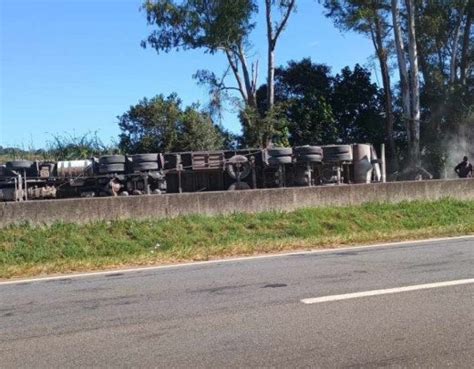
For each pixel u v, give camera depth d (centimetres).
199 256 1111
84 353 542
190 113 3114
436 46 3800
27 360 528
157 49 3412
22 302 761
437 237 1312
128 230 1312
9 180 1711
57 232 1259
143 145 3017
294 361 504
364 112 4050
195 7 3309
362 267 938
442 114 3447
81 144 2372
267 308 683
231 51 3459
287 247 1209
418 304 682
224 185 1925
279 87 4209
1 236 1216
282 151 1931
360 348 533
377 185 1667
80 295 791
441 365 488
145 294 780
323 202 1580
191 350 540
